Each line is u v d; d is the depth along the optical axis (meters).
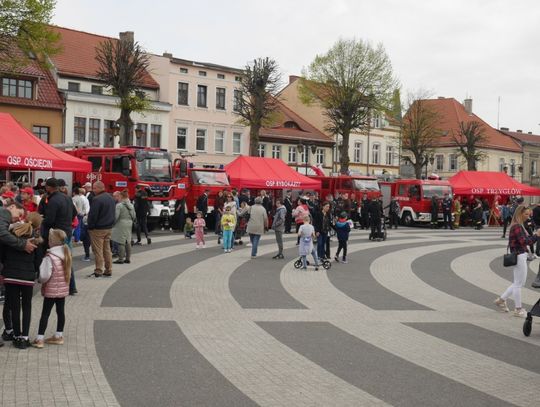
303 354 8.52
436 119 69.12
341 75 52.84
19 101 41.25
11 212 8.97
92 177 30.09
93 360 7.88
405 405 6.57
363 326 10.48
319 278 15.99
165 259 18.61
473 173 47.78
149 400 6.46
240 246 23.72
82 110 43.97
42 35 30.98
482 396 6.96
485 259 22.30
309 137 60.50
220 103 52.91
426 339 9.70
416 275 17.30
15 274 8.19
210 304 11.89
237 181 33.78
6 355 8.00
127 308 11.20
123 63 37.16
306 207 21.05
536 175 89.94
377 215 28.81
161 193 29.36
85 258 17.69
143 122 47.66
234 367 7.80
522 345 9.52
